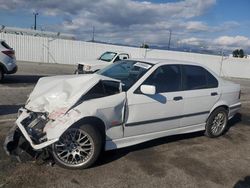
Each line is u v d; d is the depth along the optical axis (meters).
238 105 6.93
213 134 6.40
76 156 4.30
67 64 26.67
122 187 3.94
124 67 5.68
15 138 4.41
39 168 4.18
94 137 4.31
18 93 9.70
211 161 5.11
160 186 4.07
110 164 4.58
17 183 3.76
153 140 5.87
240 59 32.81
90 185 3.91
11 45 25.02
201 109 5.98
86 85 4.54
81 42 26.88
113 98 4.60
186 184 4.21
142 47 31.33
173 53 29.91
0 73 11.70
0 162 4.26
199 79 6.05
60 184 3.85
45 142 3.97
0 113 6.94
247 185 4.39
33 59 25.94
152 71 5.27
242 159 5.34
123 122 4.75
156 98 5.13
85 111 4.25
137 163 4.71
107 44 27.62
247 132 7.18
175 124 5.60
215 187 4.23
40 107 4.43
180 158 5.10
